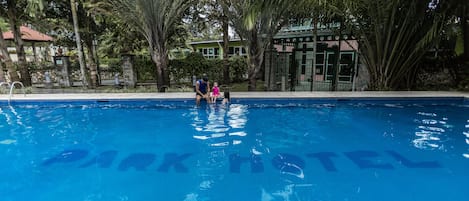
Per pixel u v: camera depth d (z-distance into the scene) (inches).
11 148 197.2
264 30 352.5
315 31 388.2
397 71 385.1
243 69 586.9
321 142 206.8
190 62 517.7
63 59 470.0
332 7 323.0
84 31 431.5
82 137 220.8
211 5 437.7
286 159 176.7
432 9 331.0
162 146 200.5
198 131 235.0
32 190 140.3
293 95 338.0
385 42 357.4
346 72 498.6
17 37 447.2
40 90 384.8
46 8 398.9
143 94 351.9
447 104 332.5
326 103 331.3
